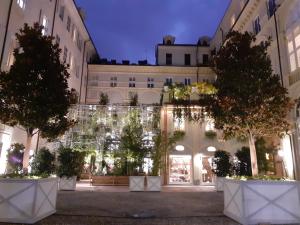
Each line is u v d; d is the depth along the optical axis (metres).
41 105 7.82
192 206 9.86
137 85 32.78
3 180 6.98
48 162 15.62
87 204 10.09
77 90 28.41
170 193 14.78
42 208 7.30
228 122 8.40
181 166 20.86
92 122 20.95
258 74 8.26
